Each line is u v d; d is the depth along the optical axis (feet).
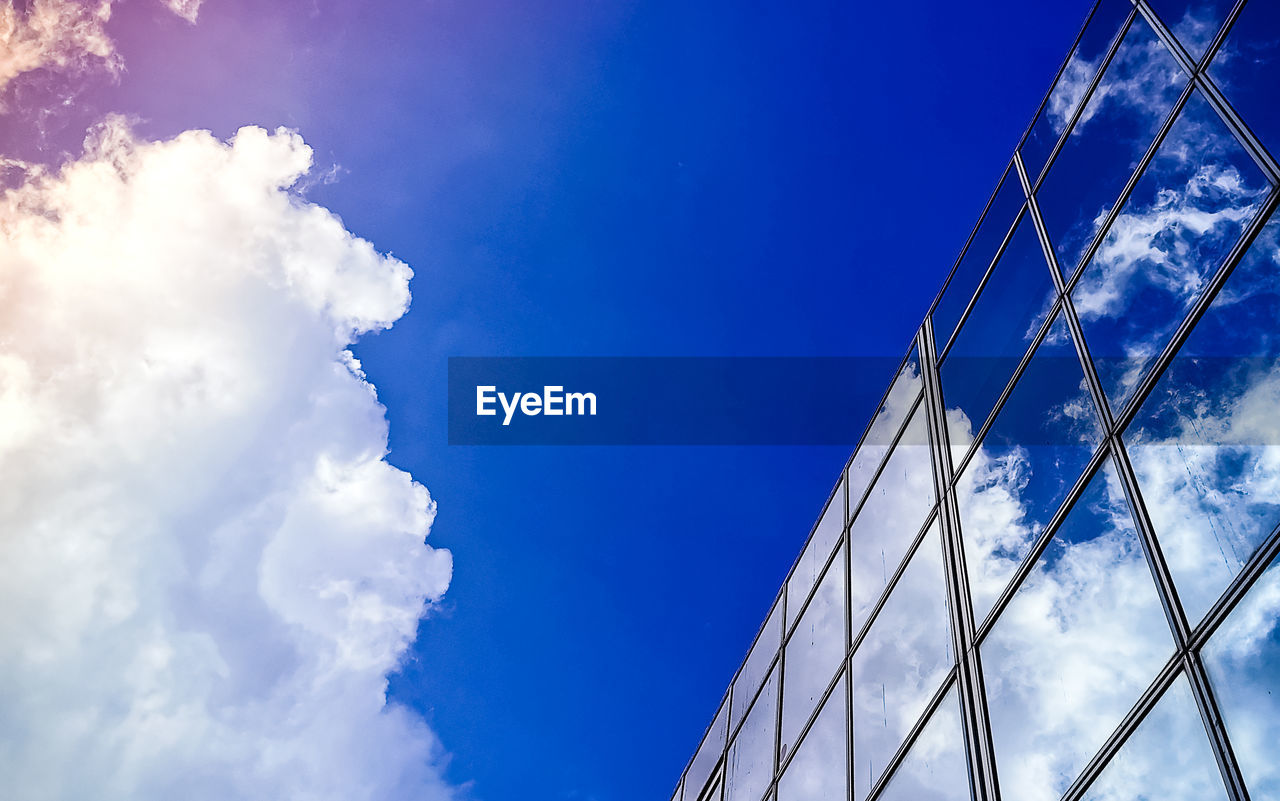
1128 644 26.25
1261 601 21.58
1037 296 40.55
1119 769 24.86
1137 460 28.53
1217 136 29.89
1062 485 32.73
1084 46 43.78
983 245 50.52
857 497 57.62
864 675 45.14
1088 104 41.47
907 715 38.96
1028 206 45.32
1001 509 36.86
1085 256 36.83
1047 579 31.50
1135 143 35.78
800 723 53.06
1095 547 29.35
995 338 43.93
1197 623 23.65
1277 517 22.08
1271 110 27.27
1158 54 35.91
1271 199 26.08
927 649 39.29
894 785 37.63
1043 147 45.75
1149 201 33.01
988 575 35.99
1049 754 28.19
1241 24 30.37
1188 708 22.99
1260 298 25.38
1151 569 26.21
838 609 53.42
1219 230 28.30
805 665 56.08
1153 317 30.50
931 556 42.37
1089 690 27.35
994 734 31.48
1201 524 24.70
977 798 31.22
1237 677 21.61
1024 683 30.73
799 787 49.42
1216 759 21.63
